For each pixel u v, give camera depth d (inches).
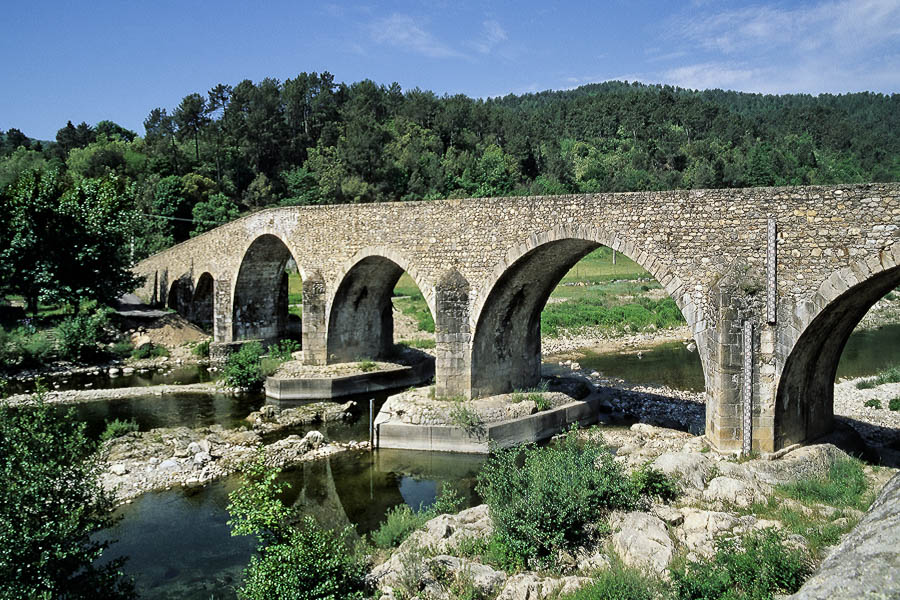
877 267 551.8
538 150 4896.7
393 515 586.6
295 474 744.3
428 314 1988.2
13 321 1549.0
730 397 616.7
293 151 3885.3
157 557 540.4
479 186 3631.9
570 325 1945.1
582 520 474.3
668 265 668.7
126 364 1438.2
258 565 427.8
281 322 1546.5
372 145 3535.9
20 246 1446.9
